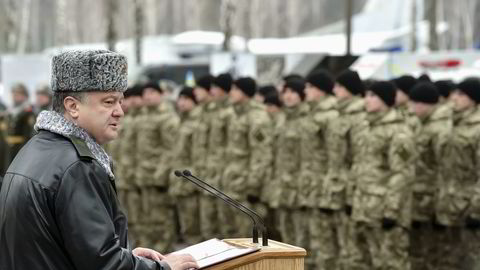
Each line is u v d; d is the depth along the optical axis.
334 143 12.86
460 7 50.47
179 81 36.81
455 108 12.66
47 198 5.01
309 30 54.97
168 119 16.39
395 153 11.73
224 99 15.44
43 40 60.38
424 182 12.52
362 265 12.47
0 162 19.44
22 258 5.04
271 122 14.66
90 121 5.27
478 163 12.14
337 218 12.95
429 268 12.65
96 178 5.09
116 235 5.13
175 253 5.86
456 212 12.22
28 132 19.09
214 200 15.30
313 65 23.81
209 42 38.94
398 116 12.02
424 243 12.67
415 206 12.55
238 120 14.80
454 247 12.46
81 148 5.13
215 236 15.44
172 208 16.69
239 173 14.74
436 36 32.34
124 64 5.36
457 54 20.78
